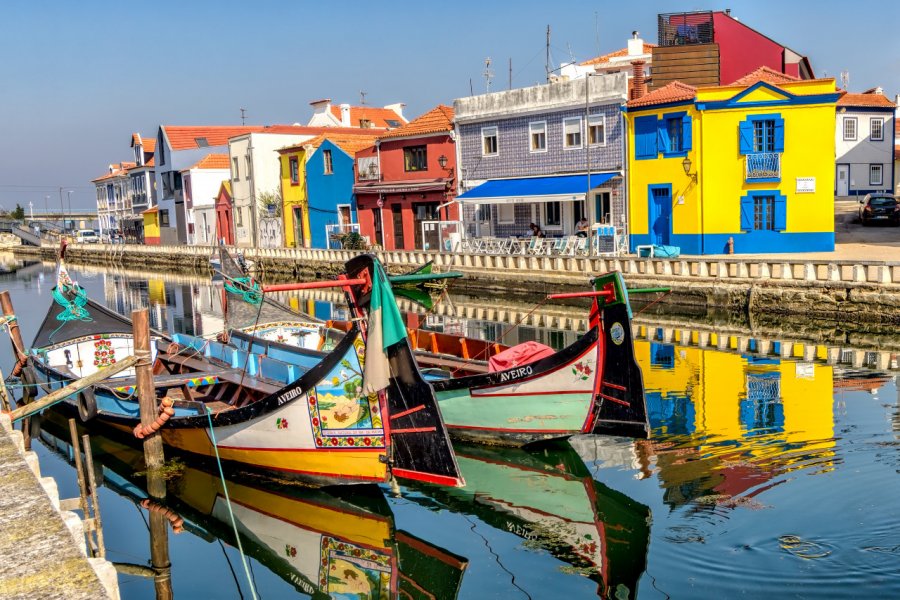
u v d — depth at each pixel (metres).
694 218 32.69
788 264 25.42
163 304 38.34
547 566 9.85
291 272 47.41
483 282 34.78
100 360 18.81
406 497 12.40
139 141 78.44
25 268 66.88
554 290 31.81
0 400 15.41
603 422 13.08
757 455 12.63
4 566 6.86
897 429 13.54
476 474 13.14
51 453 15.43
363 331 11.63
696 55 35.59
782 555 9.41
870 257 28.80
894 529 9.87
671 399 16.08
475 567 9.98
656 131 33.47
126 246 67.94
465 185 40.78
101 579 6.75
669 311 28.14
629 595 8.90
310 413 12.20
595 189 35.50
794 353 20.05
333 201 48.72
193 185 65.00
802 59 39.53
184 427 13.73
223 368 16.70
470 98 39.81
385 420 11.77
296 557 10.70
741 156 31.80
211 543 11.26
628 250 34.16
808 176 31.39
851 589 8.59
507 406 13.93
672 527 10.38
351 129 59.72
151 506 12.62
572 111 36.06
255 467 13.17
